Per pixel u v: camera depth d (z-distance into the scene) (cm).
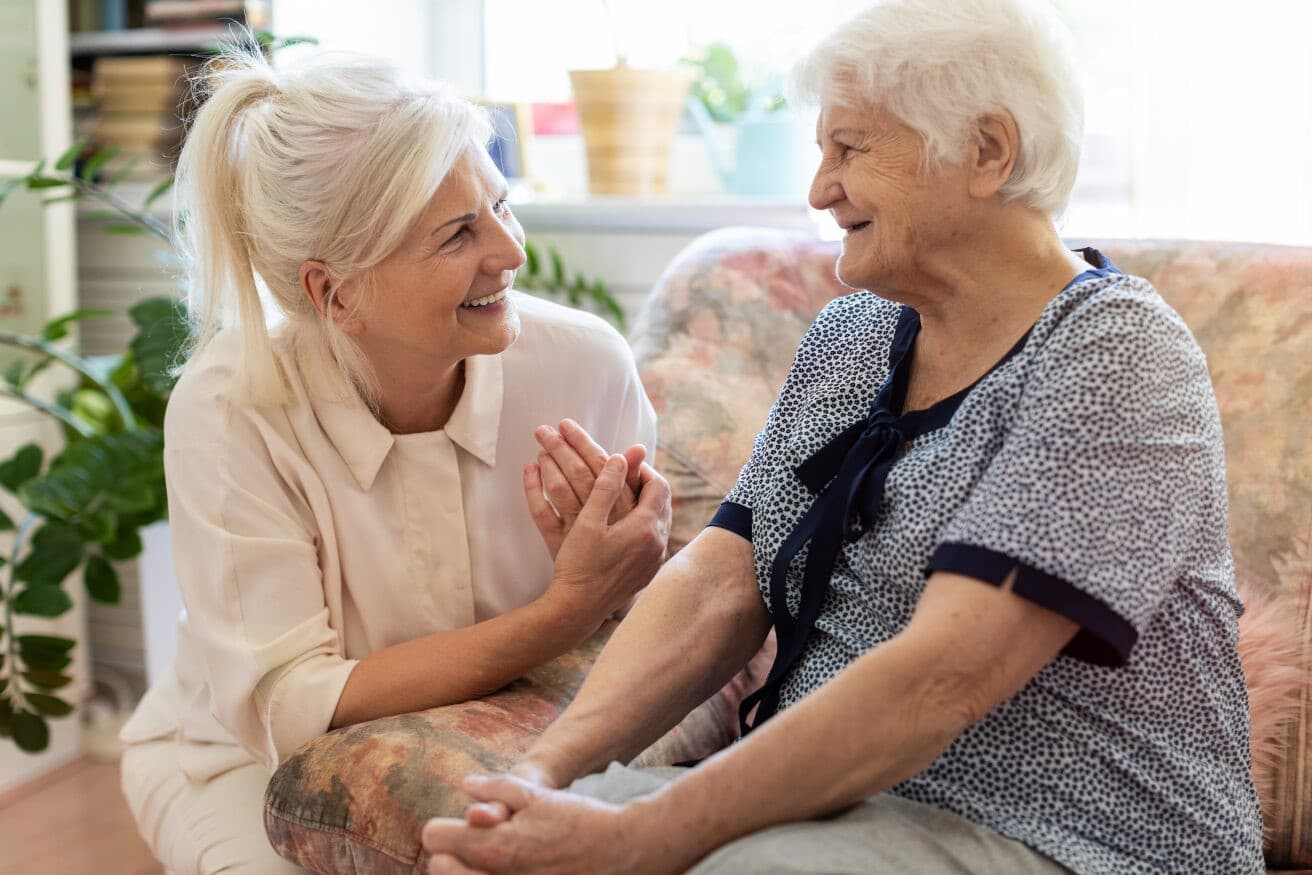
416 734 112
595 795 98
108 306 279
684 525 152
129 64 256
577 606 125
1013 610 88
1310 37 184
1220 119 190
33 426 244
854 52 97
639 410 148
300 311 127
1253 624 137
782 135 234
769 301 166
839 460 110
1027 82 95
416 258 118
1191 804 97
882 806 97
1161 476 91
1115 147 203
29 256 245
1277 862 134
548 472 127
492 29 264
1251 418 144
